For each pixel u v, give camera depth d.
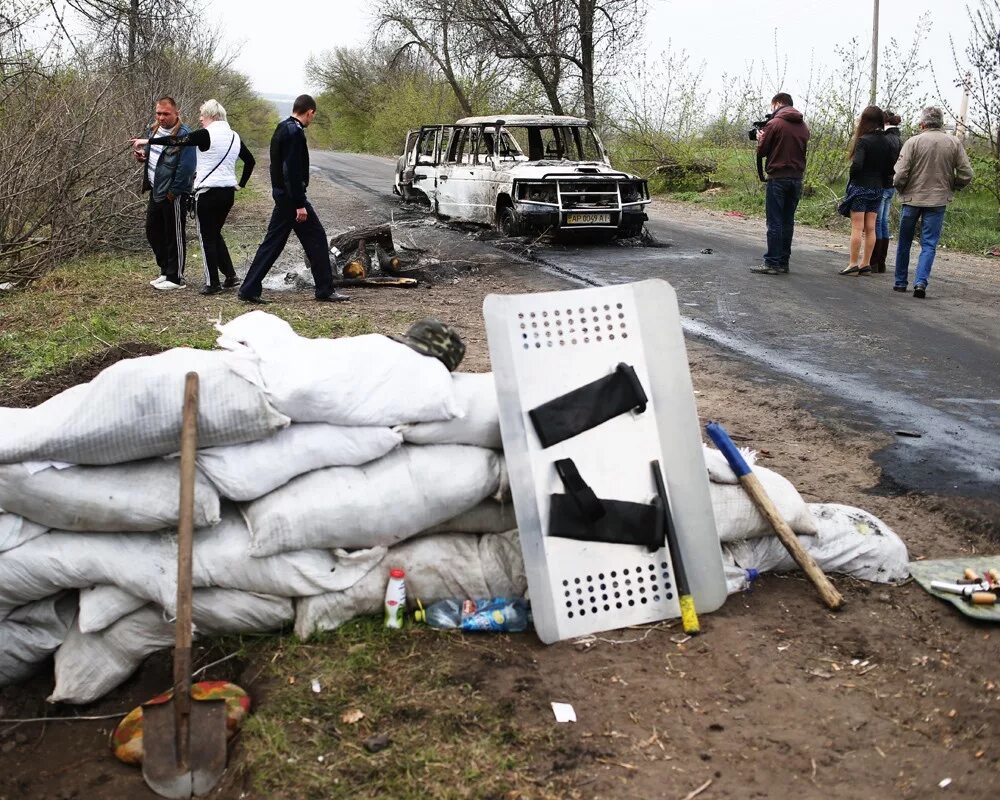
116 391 3.40
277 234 8.98
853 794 2.77
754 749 2.96
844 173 20.64
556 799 2.77
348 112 63.03
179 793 3.02
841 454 5.63
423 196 18.34
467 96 38.59
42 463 3.43
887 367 7.57
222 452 3.51
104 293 9.59
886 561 4.02
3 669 3.73
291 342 3.71
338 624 3.68
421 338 3.85
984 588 3.80
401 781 2.85
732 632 3.58
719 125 25.98
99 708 3.69
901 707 3.17
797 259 13.07
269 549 3.51
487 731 3.07
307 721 3.15
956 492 5.01
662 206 22.05
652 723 3.09
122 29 17.00
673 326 3.81
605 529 3.63
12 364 7.17
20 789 3.23
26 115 10.88
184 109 18.44
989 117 16.77
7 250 10.73
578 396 3.69
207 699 3.11
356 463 3.62
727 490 3.93
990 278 12.00
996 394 6.89
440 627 3.67
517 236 13.93
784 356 7.88
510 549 3.80
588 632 3.60
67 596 3.80
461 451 3.73
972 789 2.78
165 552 3.58
